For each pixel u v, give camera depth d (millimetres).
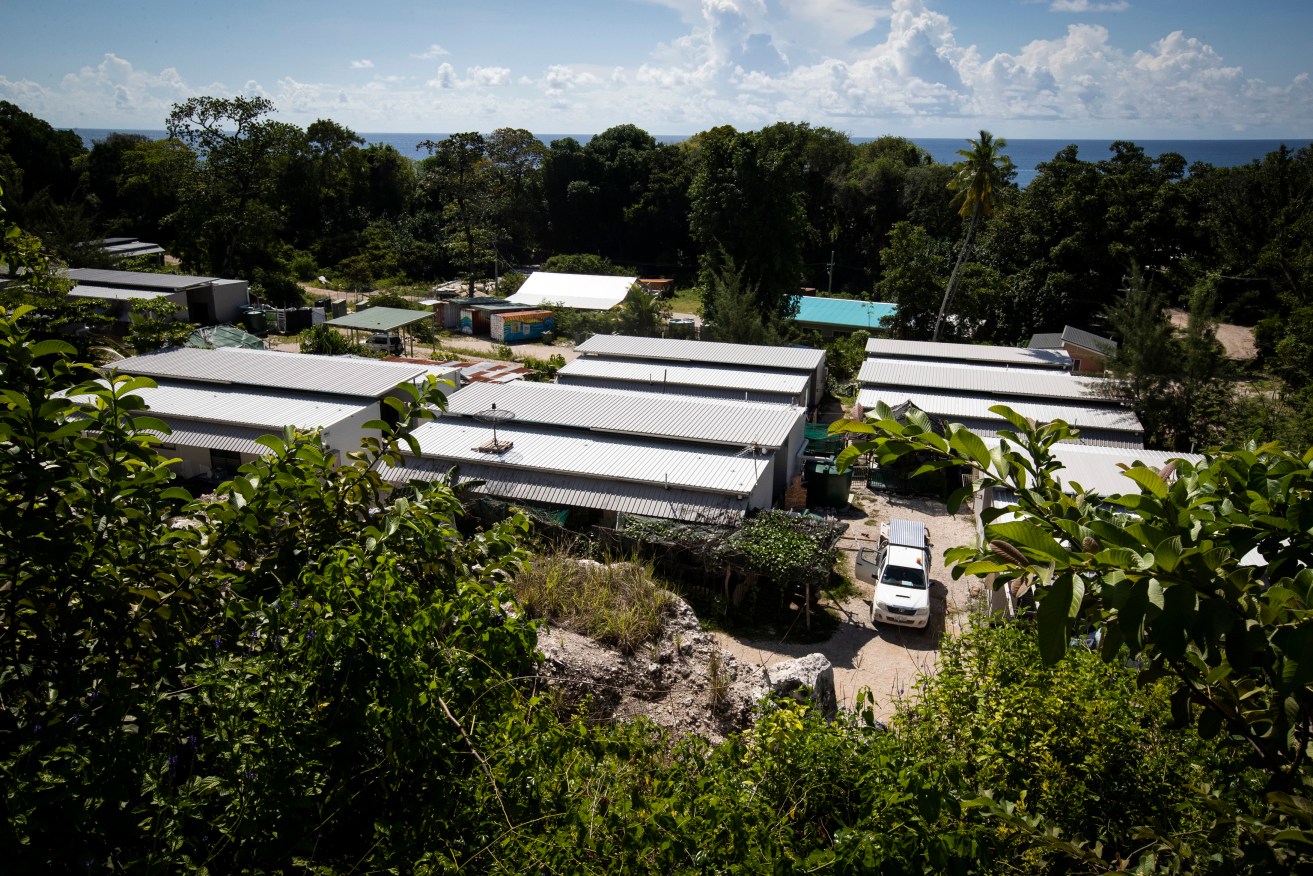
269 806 3623
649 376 34438
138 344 39500
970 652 8070
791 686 10344
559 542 20859
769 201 48094
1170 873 3740
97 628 4297
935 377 33656
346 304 61500
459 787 4145
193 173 64812
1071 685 6062
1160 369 31359
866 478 30516
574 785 4438
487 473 23688
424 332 56250
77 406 4238
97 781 3477
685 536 20500
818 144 80438
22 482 3982
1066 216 50844
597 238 87188
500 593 4715
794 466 29109
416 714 4133
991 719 6102
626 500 22438
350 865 4047
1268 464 3635
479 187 80375
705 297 50344
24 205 60062
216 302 54031
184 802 3486
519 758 4238
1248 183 59938
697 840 4211
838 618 20500
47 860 3273
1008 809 4020
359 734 4086
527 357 49719
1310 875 3162
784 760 5375
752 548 19688
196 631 4645
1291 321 39625
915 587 20312
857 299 68062
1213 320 31844
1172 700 3617
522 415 26578
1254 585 2836
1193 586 2760
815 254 81000
